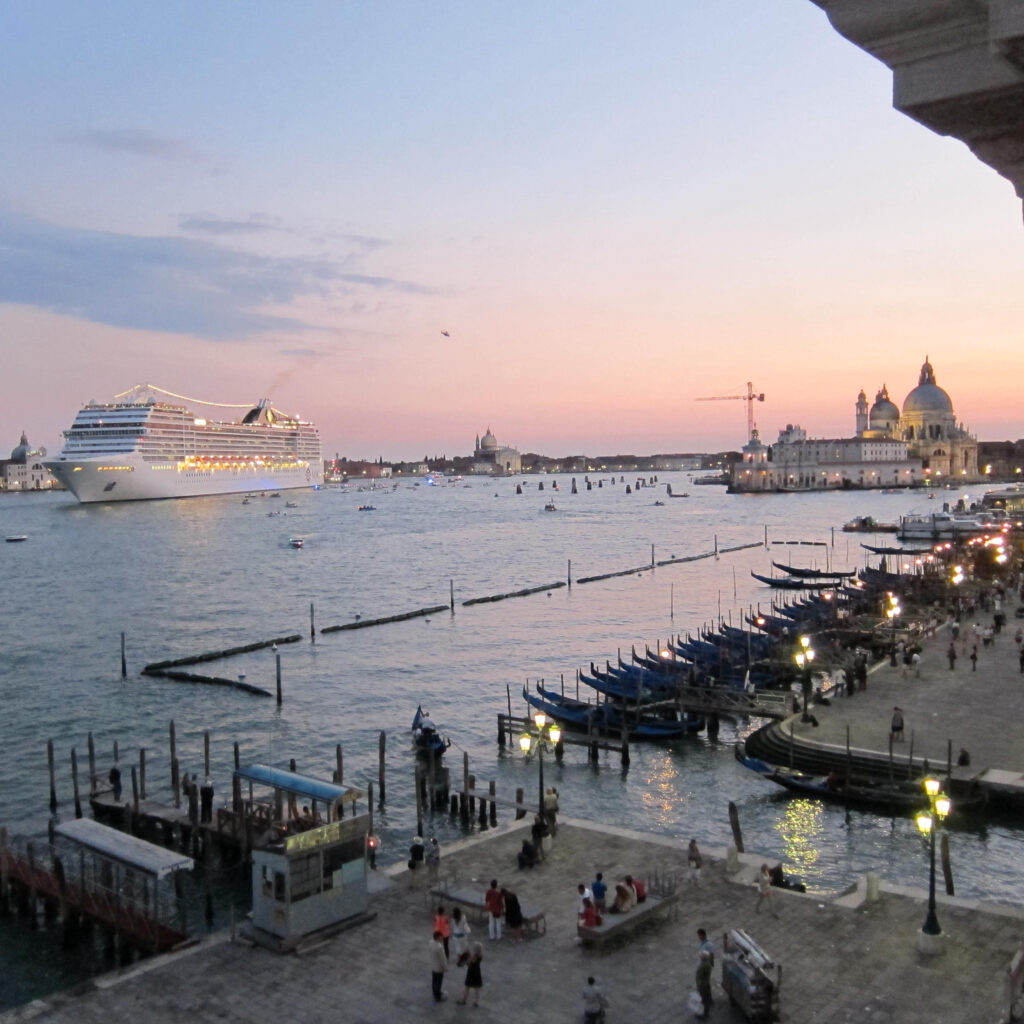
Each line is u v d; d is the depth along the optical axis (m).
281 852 28.52
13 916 37.78
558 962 26.97
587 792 51.72
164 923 33.97
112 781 49.06
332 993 25.70
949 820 43.19
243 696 76.75
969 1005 23.94
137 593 140.12
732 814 37.62
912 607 95.06
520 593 134.38
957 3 7.14
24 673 86.31
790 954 27.00
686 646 82.25
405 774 56.09
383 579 154.75
